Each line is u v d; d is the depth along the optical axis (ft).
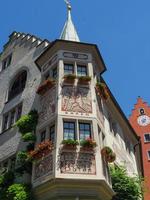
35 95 72.74
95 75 69.56
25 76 81.82
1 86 87.56
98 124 61.46
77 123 59.06
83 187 52.65
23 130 65.05
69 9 86.07
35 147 61.05
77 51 69.72
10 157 70.28
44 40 80.69
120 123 89.71
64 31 80.12
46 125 60.95
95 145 56.24
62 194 51.72
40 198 54.95
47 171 54.03
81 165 53.88
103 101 72.28
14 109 78.23
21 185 56.95
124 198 62.75
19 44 91.04
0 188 61.46
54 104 61.72
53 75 67.92
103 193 54.34
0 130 77.92
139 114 140.46
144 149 130.21
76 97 62.34
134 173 80.53
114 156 59.21
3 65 93.76
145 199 105.29
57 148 54.90
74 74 64.54
